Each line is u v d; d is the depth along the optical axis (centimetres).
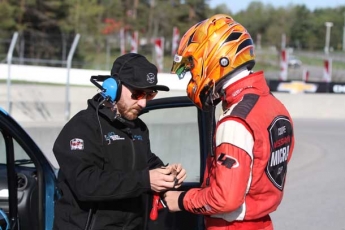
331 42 6700
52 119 1455
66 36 3253
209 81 255
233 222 253
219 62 252
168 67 2962
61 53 3141
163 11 4894
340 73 2945
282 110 259
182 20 5034
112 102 273
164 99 371
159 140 381
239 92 254
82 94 1717
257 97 251
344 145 1222
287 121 259
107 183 259
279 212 674
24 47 2952
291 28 6656
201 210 251
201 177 357
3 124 319
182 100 368
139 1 5138
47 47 3081
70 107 1500
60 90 1734
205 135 358
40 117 1460
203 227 345
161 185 260
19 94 1672
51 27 3947
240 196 237
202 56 254
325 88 2205
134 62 274
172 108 371
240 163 237
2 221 309
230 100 256
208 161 267
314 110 1914
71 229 274
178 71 267
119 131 274
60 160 267
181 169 271
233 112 245
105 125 271
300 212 673
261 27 6588
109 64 2825
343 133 1447
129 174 262
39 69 1606
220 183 237
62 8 4059
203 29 256
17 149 408
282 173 258
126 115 278
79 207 274
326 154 1097
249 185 245
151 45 3744
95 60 3331
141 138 286
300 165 977
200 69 256
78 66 2797
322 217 652
